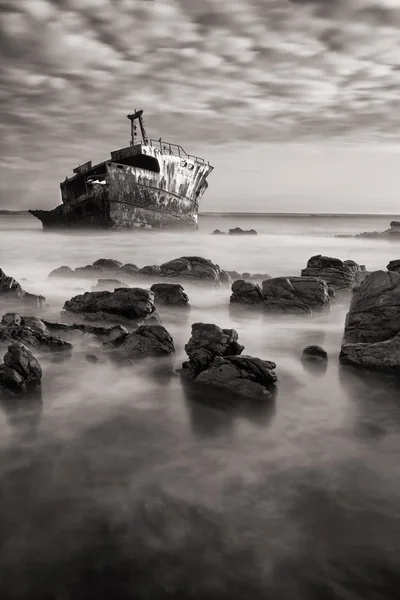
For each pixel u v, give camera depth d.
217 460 8.16
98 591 5.41
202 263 26.64
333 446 8.63
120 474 7.70
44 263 38.12
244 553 5.94
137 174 58.53
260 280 27.66
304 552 5.95
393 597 5.31
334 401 10.62
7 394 10.79
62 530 6.37
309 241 66.69
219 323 18.19
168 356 13.45
